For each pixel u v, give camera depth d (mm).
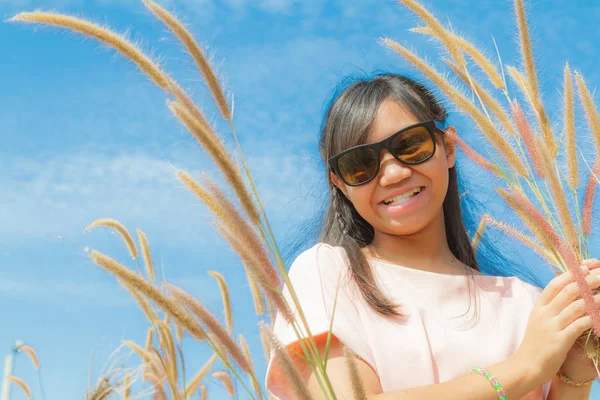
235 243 1577
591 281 1853
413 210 2195
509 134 2059
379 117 2240
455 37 2154
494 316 2191
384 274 2221
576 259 1844
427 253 2340
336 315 1959
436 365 2051
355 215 2490
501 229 2088
